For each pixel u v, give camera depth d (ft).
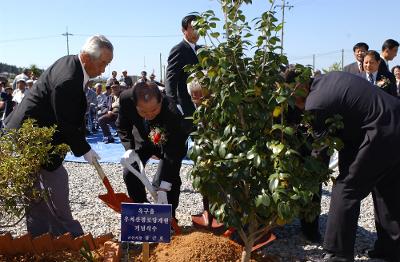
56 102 12.80
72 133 13.07
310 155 10.17
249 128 9.55
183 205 19.71
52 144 13.23
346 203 11.90
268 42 9.53
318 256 13.67
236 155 9.34
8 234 12.10
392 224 12.83
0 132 11.28
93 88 57.21
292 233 15.96
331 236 12.12
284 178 8.63
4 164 10.33
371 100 11.58
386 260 13.51
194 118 10.22
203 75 9.93
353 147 12.16
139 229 9.66
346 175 11.98
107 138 42.24
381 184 12.80
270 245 14.73
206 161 9.41
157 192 13.51
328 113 11.34
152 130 14.21
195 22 9.62
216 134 9.69
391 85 22.17
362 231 16.40
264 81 9.57
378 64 23.12
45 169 13.15
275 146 8.79
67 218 13.94
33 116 13.12
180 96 19.04
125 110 14.92
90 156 13.56
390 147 11.35
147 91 13.08
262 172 9.31
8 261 11.69
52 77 13.03
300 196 8.64
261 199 8.73
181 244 12.59
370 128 11.46
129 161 13.70
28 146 10.69
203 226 14.92
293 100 9.13
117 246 12.00
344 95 11.53
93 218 17.34
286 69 11.16
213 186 9.50
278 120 10.52
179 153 14.24
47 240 12.29
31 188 11.46
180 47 18.93
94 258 11.12
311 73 9.60
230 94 9.20
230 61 9.54
